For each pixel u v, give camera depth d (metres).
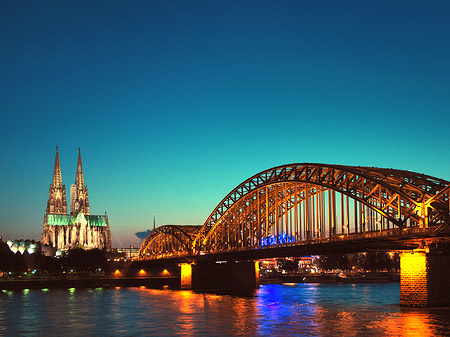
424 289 109.94
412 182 121.31
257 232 172.50
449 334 83.81
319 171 138.00
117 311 130.88
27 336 93.25
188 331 95.94
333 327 95.75
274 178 162.75
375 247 124.12
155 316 118.94
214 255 194.38
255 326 99.75
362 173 123.44
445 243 108.00
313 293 192.00
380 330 89.88
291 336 87.81
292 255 154.50
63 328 102.12
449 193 108.00
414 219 115.00
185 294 187.75
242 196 184.38
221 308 133.12
